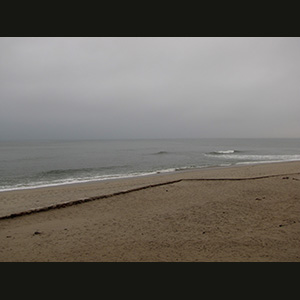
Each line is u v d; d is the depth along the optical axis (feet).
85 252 16.03
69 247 16.87
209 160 96.37
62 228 20.86
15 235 19.33
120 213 25.26
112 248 16.57
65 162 93.71
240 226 20.24
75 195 33.60
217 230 19.48
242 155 120.57
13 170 70.79
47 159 106.22
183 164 84.12
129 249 16.34
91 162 93.81
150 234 19.06
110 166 80.48
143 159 104.27
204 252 15.55
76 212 25.75
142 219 23.06
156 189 36.17
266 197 29.91
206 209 25.71
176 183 40.52
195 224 21.16
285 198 29.12
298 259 14.20
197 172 57.16
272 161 87.86
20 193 35.55
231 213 24.03
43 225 21.77
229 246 16.30
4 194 34.83
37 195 34.09
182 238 18.02
